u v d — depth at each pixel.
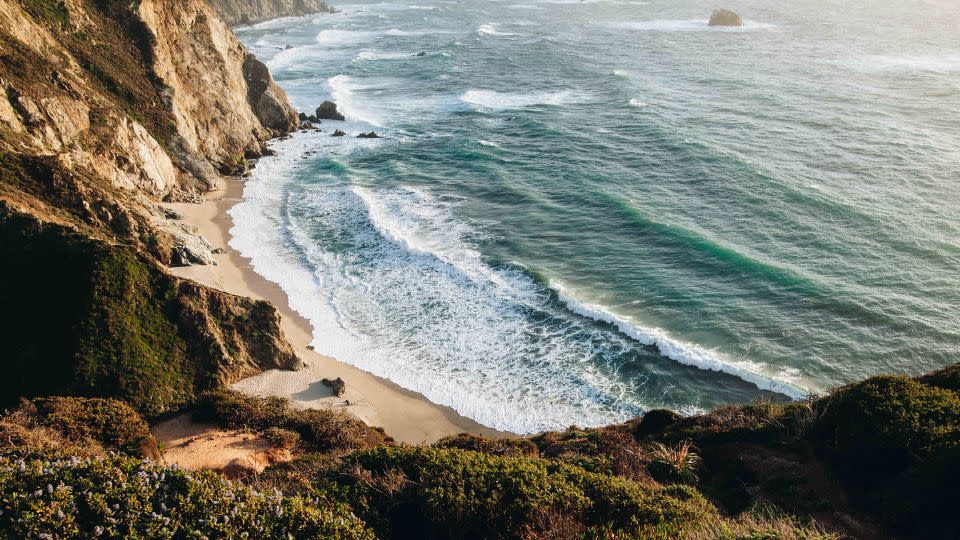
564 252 42.41
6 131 34.34
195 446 21.64
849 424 15.48
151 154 46.00
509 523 12.39
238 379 28.22
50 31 45.69
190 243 39.12
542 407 28.12
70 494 10.23
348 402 27.73
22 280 26.55
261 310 30.36
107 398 24.09
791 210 47.56
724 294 37.06
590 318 34.84
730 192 51.12
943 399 15.45
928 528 12.75
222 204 48.97
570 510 12.80
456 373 30.27
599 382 29.77
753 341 32.72
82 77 45.12
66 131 39.06
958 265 39.34
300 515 11.41
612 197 50.28
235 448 21.50
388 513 13.05
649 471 16.91
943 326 33.56
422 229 45.66
